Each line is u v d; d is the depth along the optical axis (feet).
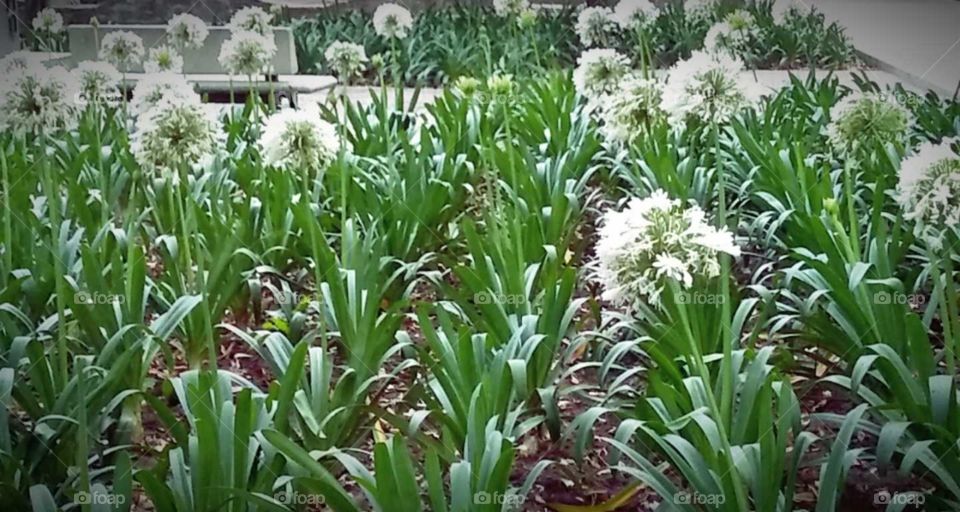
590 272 12.39
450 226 14.11
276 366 8.54
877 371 8.51
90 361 8.39
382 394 9.70
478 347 8.35
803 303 9.67
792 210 11.59
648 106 10.25
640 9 16.33
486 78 19.10
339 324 9.34
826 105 16.79
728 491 6.70
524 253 11.28
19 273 9.69
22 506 7.26
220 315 10.52
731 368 7.85
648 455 8.45
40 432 7.47
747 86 9.02
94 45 22.70
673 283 6.91
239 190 14.30
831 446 7.55
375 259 10.20
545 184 13.47
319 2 27.84
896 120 9.89
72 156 14.70
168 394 9.32
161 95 9.55
